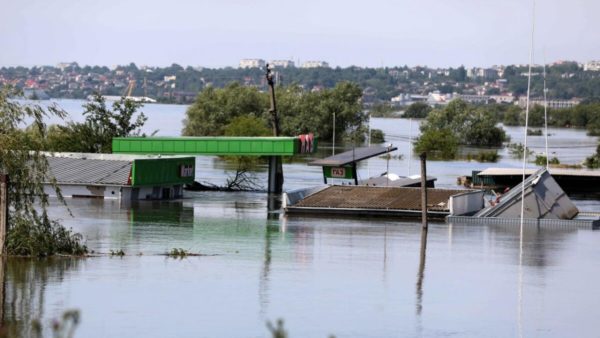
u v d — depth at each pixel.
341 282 125.88
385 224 183.25
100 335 98.75
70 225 167.50
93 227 166.38
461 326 106.75
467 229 180.12
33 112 139.50
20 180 134.50
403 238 165.50
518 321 109.81
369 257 145.00
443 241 163.62
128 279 122.88
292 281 125.19
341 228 176.00
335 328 103.81
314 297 116.94
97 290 116.50
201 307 110.50
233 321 105.12
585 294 124.19
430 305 115.50
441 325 106.75
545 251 156.75
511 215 193.00
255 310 109.94
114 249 143.88
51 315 105.00
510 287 127.12
